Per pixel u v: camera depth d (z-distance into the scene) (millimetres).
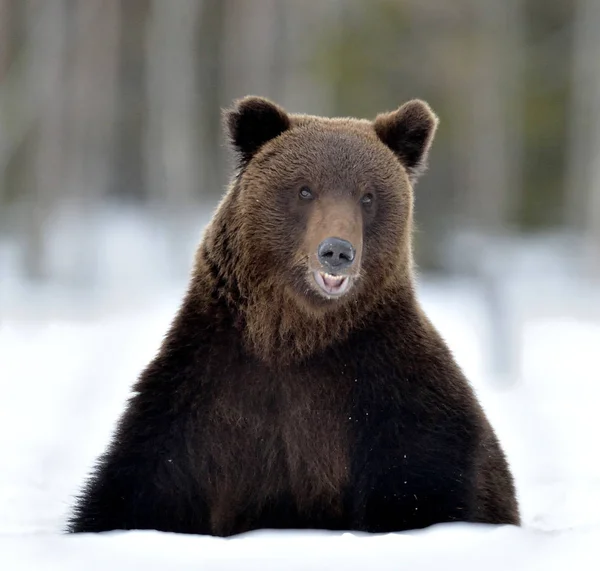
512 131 51312
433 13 48844
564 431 15312
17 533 7148
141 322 27719
